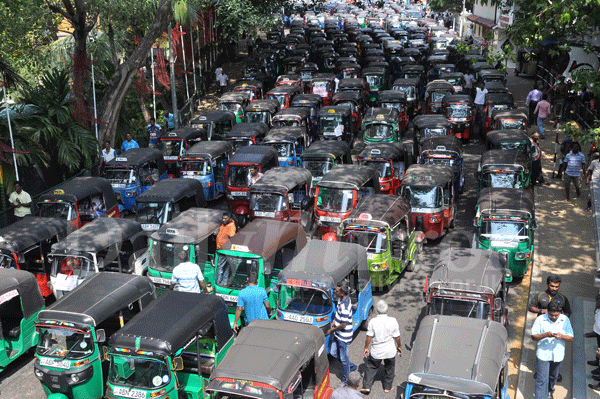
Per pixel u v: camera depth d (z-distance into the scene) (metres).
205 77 42.75
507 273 13.76
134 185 20.17
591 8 18.50
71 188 17.69
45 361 10.60
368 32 60.47
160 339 9.62
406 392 8.91
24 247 14.06
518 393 10.84
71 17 22.84
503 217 15.40
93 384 10.68
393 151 20.94
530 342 12.49
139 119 32.59
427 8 92.25
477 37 58.06
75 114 22.81
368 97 34.81
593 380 10.86
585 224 18.52
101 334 10.62
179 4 28.58
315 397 9.89
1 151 18.92
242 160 19.80
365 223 14.67
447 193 18.12
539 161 21.47
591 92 28.77
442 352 9.49
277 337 9.94
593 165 19.28
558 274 15.41
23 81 20.89
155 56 34.19
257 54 46.81
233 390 8.79
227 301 12.97
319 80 34.16
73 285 13.61
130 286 11.88
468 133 27.98
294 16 81.00
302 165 21.53
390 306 14.45
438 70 38.88
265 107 28.55
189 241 13.96
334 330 11.05
